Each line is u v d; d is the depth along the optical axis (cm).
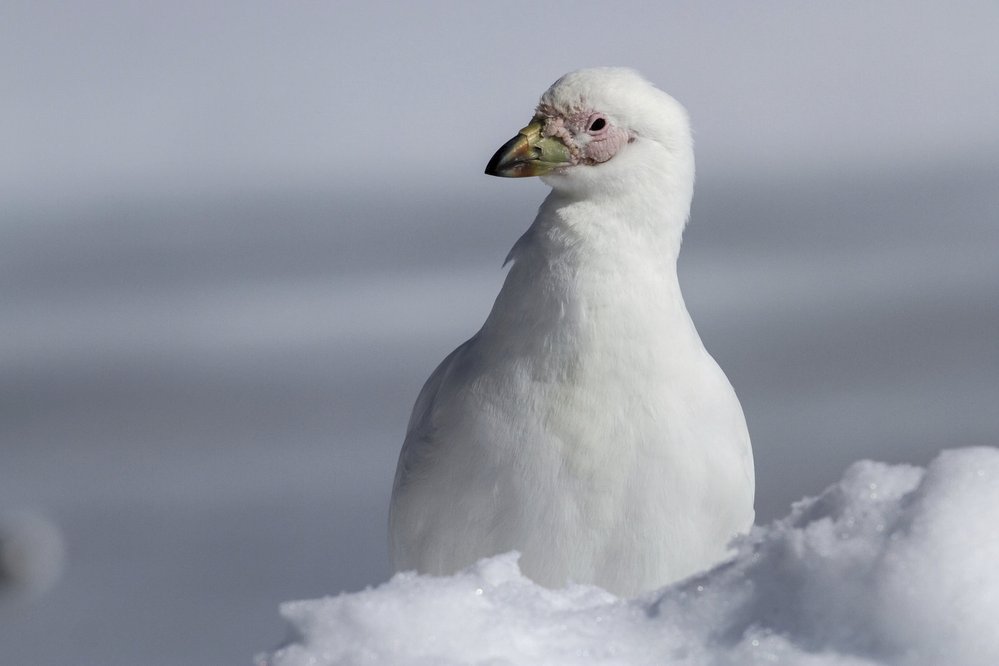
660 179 818
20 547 1570
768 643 421
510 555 467
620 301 788
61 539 1653
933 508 428
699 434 802
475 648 429
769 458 1975
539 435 781
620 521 787
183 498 1844
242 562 1552
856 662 412
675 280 824
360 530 1655
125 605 1421
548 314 786
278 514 1734
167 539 1645
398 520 855
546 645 433
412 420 902
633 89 834
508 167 828
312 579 1486
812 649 418
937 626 410
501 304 807
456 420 805
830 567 428
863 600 420
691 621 436
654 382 788
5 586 1498
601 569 796
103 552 1611
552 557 791
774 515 1720
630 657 430
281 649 432
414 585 450
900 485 449
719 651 427
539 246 803
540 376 783
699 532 810
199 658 1269
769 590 435
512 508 789
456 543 815
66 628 1356
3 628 1373
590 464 779
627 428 781
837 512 445
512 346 792
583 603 453
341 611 438
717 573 445
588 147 822
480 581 454
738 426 840
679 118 833
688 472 795
